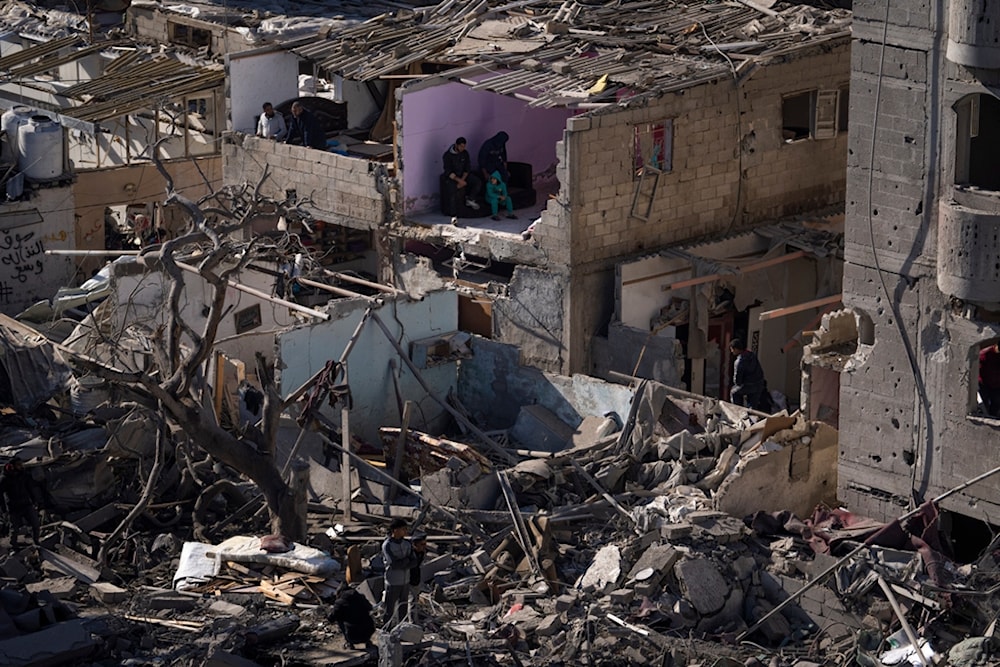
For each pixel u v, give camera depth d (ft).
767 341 147.13
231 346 133.39
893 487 105.60
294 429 118.52
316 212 150.51
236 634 97.09
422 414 130.11
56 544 108.58
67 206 160.35
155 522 111.55
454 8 161.27
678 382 135.54
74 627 96.78
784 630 100.32
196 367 104.32
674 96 138.41
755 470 108.37
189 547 106.63
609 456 116.78
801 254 144.46
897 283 102.63
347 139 156.46
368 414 127.13
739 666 95.66
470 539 109.29
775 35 148.56
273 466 107.55
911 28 98.37
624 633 98.02
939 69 97.60
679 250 141.49
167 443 116.57
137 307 130.41
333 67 151.12
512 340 142.00
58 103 175.73
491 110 148.77
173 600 101.45
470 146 148.56
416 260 145.28
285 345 120.98
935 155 98.99
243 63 153.79
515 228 142.61
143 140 171.53
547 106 137.69
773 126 146.30
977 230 96.07
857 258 104.37
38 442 120.37
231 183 155.02
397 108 143.02
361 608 96.22
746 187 146.30
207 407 112.06
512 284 140.87
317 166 148.87
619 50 147.43
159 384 105.81
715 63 143.43
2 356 129.08
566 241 135.95
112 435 115.75
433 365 129.29
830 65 148.15
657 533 104.42
